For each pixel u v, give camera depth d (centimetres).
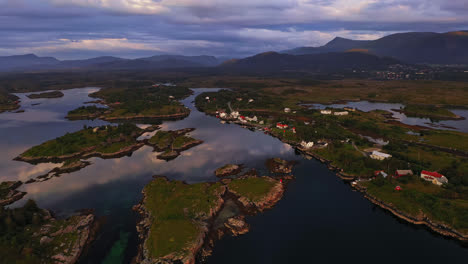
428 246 9219
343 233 10006
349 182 14050
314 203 12031
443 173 13112
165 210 10850
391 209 11244
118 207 11675
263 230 10138
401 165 13950
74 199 12369
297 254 8906
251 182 13438
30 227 9612
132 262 8481
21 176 14950
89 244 9338
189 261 8356
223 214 11056
